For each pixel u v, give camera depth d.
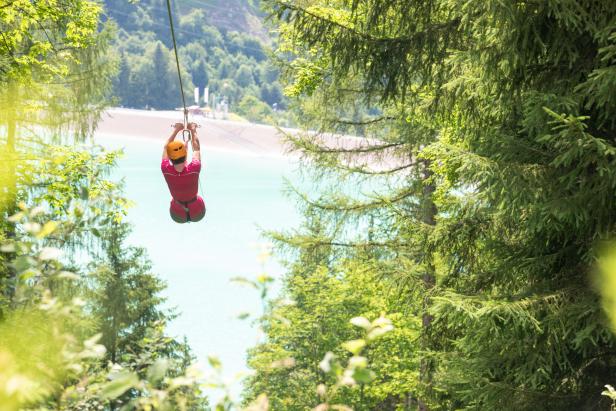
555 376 9.79
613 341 8.68
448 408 12.42
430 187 19.11
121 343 28.31
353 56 10.98
